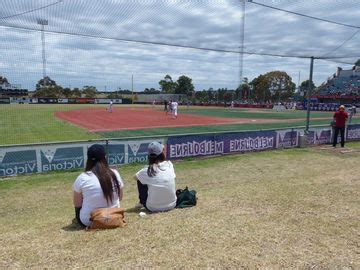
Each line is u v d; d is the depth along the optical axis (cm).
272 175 963
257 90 9556
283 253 416
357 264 393
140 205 611
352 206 605
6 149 943
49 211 673
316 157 1278
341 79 7275
